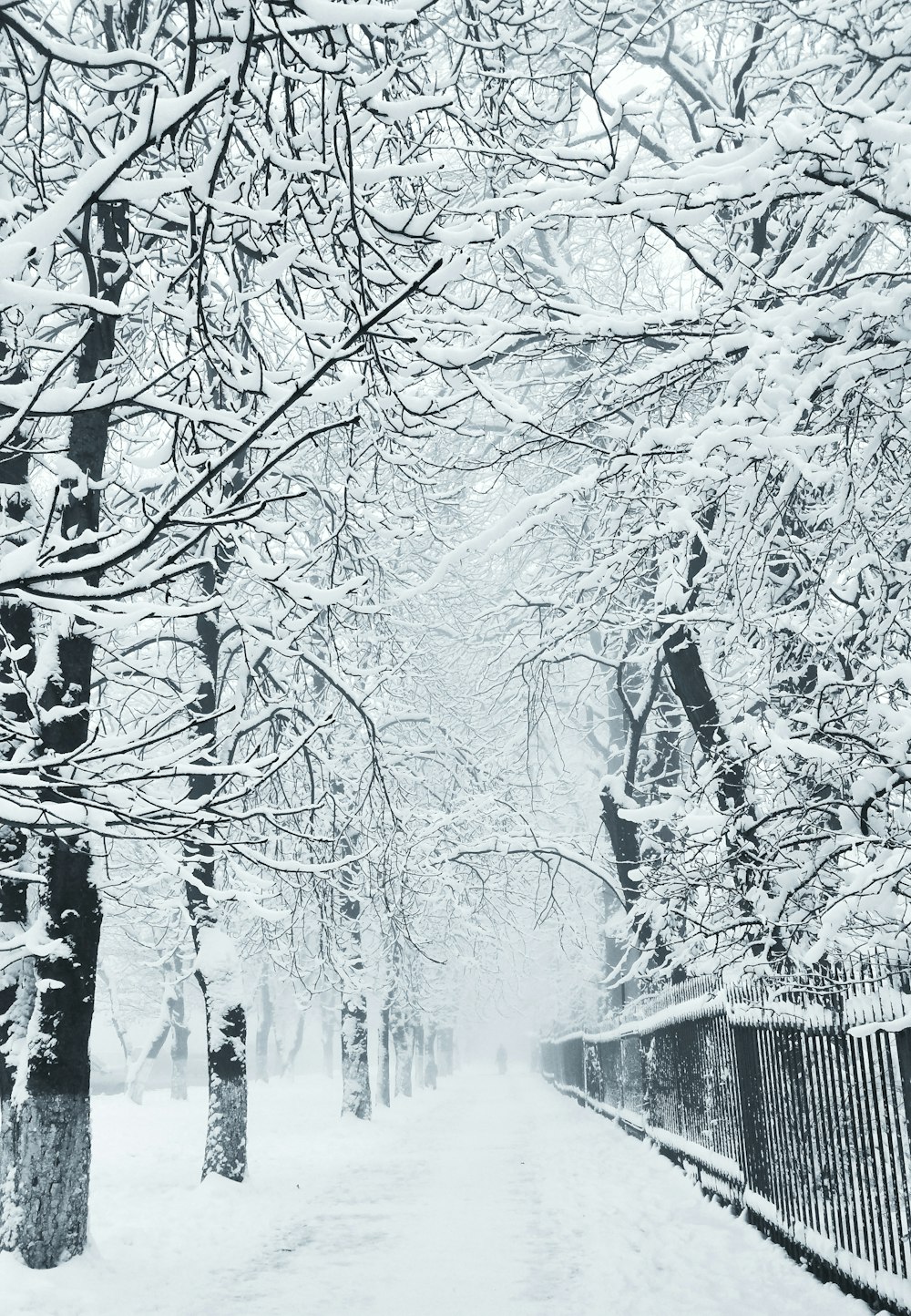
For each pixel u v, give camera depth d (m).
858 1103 6.24
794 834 7.71
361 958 24.36
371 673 14.03
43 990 8.70
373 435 8.22
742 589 9.08
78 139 6.44
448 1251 9.15
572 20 10.03
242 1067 13.59
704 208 7.36
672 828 8.91
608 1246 8.94
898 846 6.37
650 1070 16.36
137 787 5.37
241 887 14.93
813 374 7.17
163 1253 9.45
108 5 7.32
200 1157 17.70
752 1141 8.98
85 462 9.44
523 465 15.09
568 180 7.69
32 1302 7.42
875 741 7.20
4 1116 9.42
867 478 8.20
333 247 6.16
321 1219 11.16
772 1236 8.25
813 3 8.69
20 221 5.54
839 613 9.80
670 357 7.94
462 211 6.86
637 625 13.07
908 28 7.47
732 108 11.20
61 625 9.16
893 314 7.00
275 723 13.92
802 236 8.27
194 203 4.93
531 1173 14.52
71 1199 8.49
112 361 4.95
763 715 9.83
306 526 12.69
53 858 8.87
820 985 7.53
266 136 5.92
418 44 7.52
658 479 9.08
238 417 5.39
